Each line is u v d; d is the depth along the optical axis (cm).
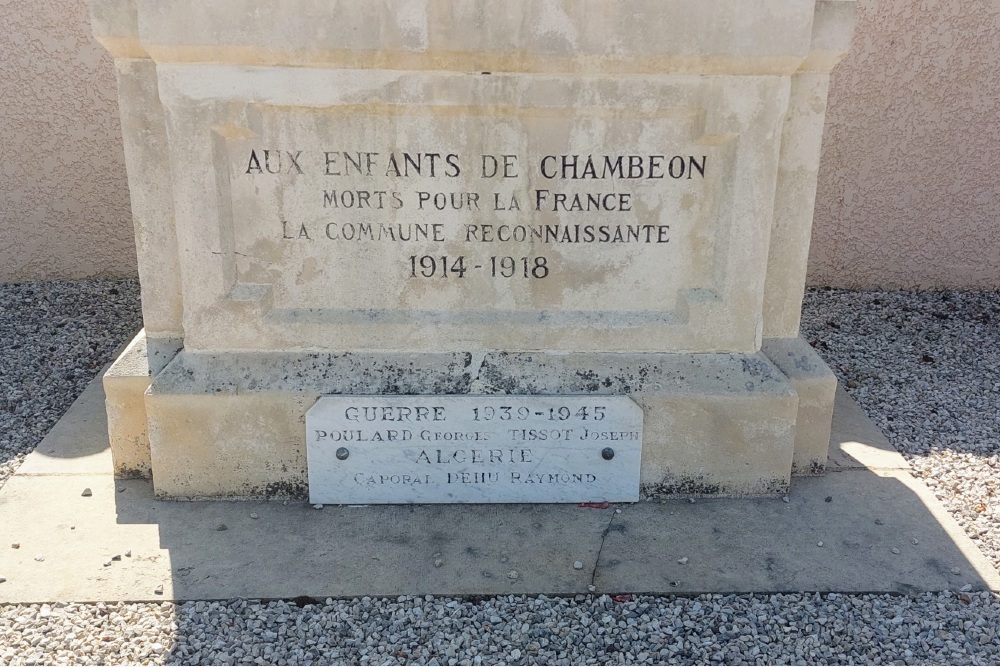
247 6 263
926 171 582
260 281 299
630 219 295
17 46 549
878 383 441
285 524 295
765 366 308
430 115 280
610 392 303
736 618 253
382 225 292
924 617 254
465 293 300
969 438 375
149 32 263
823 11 280
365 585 264
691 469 313
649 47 270
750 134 283
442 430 302
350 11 263
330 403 298
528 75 274
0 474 334
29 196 576
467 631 246
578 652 239
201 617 250
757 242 296
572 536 291
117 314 533
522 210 292
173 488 308
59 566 270
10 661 232
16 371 442
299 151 283
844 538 292
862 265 605
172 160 280
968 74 561
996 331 527
